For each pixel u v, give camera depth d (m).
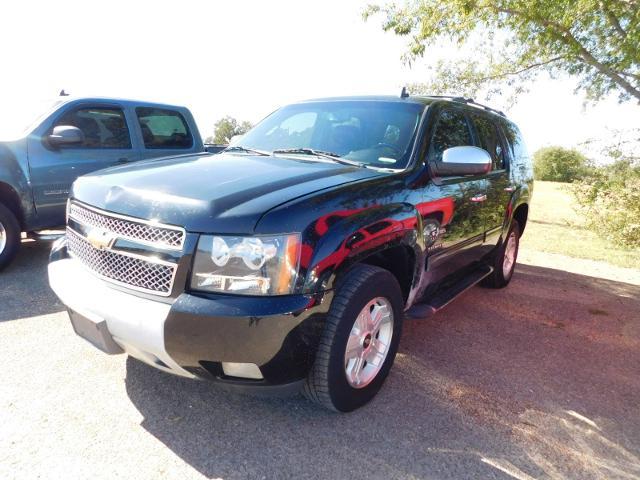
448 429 2.55
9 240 4.80
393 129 3.30
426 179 3.06
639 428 2.72
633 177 9.35
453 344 3.70
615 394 3.09
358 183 2.59
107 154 5.66
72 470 2.08
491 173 4.22
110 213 2.30
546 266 6.92
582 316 4.61
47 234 5.45
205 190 2.27
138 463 2.14
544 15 7.56
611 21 7.54
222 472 2.12
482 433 2.54
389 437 2.44
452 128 3.68
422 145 3.17
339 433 2.44
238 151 3.61
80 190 2.64
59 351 3.11
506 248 5.06
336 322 2.29
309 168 2.79
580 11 7.21
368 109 3.56
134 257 2.19
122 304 2.16
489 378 3.17
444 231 3.27
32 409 2.48
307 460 2.23
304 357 2.18
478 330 4.04
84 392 2.66
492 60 12.15
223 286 2.04
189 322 2.00
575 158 10.88
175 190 2.28
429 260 3.14
